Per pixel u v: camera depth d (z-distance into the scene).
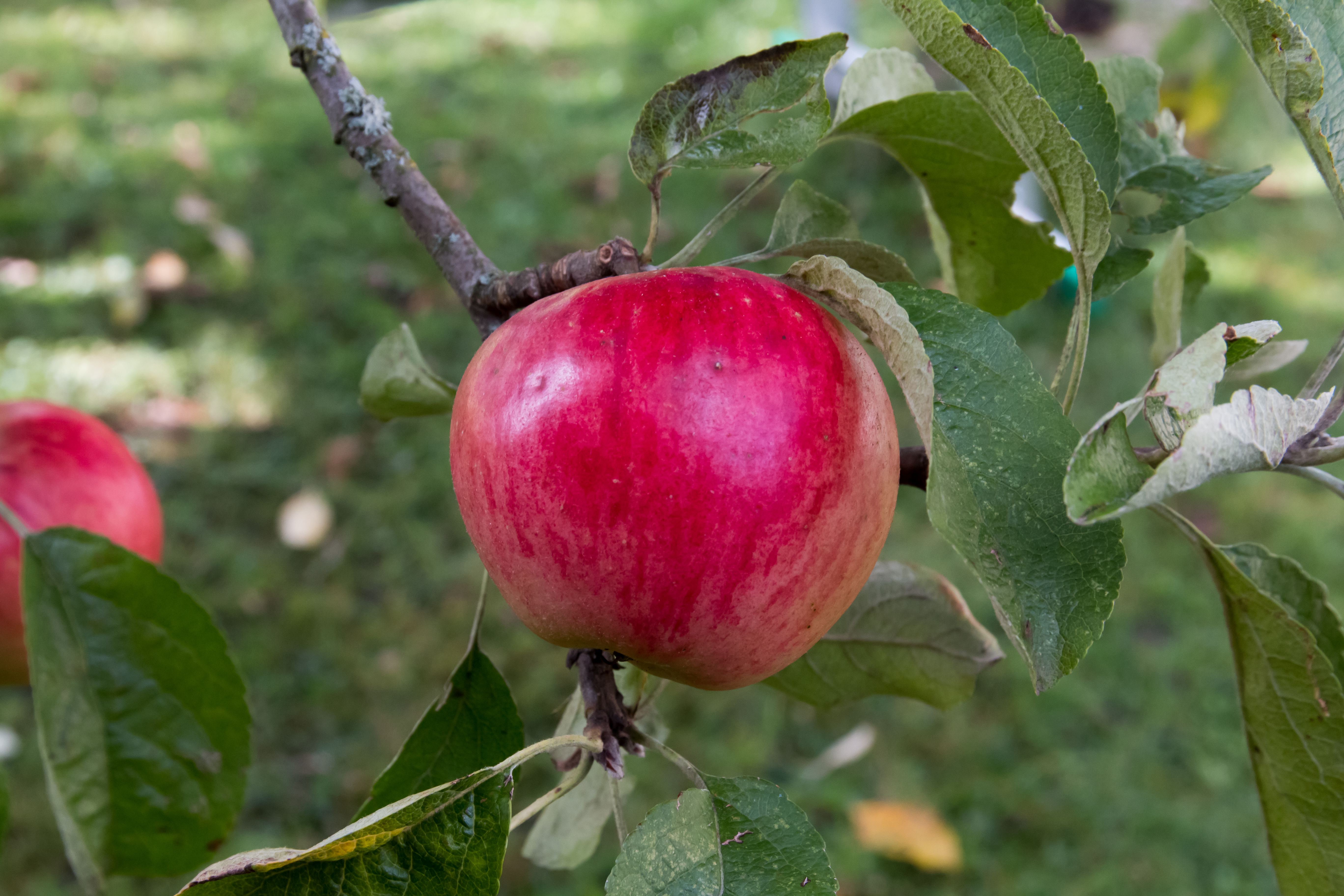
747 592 0.35
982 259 0.45
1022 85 0.34
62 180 1.67
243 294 1.48
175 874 0.38
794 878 0.35
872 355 1.13
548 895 0.92
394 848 0.34
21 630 0.42
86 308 1.43
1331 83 0.37
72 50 2.14
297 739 1.03
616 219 1.62
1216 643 1.11
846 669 0.46
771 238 0.40
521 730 0.41
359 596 1.16
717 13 2.30
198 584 1.15
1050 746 1.04
